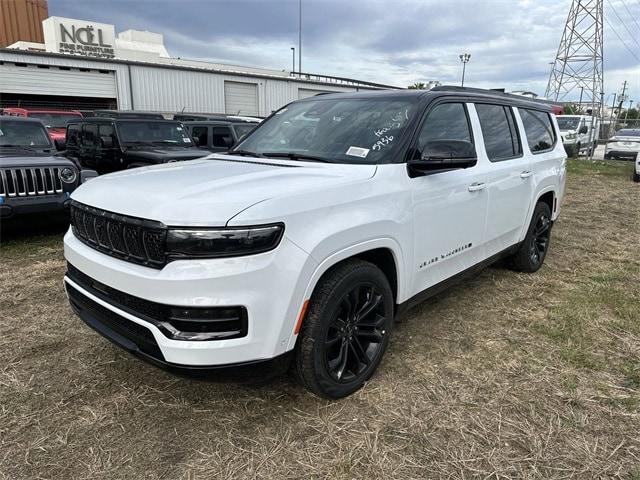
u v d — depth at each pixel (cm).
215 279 221
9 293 446
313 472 233
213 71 2834
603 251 637
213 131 1106
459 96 383
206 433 260
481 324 396
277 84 3131
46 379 307
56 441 251
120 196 256
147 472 232
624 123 5531
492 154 415
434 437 259
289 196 243
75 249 279
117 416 272
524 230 485
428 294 355
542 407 286
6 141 721
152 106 2639
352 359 292
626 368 330
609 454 248
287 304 238
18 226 596
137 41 4366
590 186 1327
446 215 348
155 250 229
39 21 4641
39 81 2298
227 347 227
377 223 280
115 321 255
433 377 315
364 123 342
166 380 308
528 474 234
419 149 323
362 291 290
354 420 271
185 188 250
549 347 359
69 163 625
